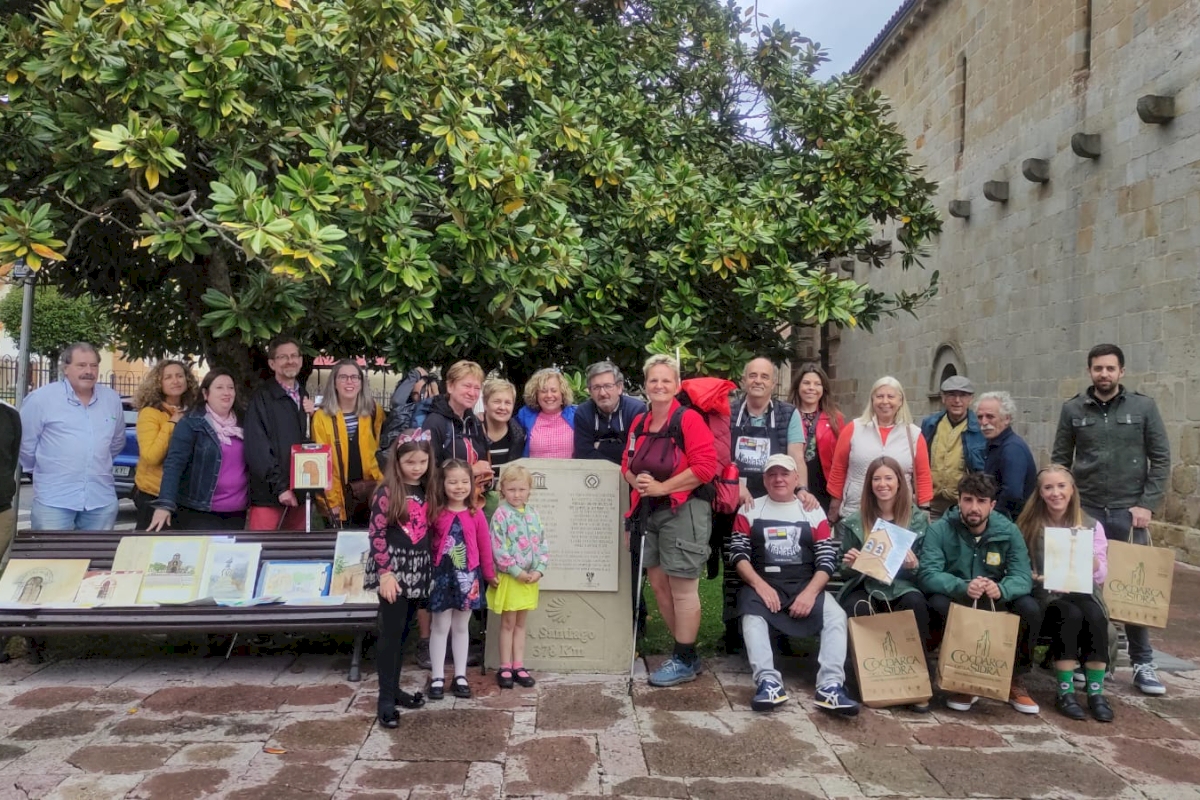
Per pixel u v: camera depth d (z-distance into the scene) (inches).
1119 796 143.6
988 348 571.8
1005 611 188.5
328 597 198.2
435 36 269.9
